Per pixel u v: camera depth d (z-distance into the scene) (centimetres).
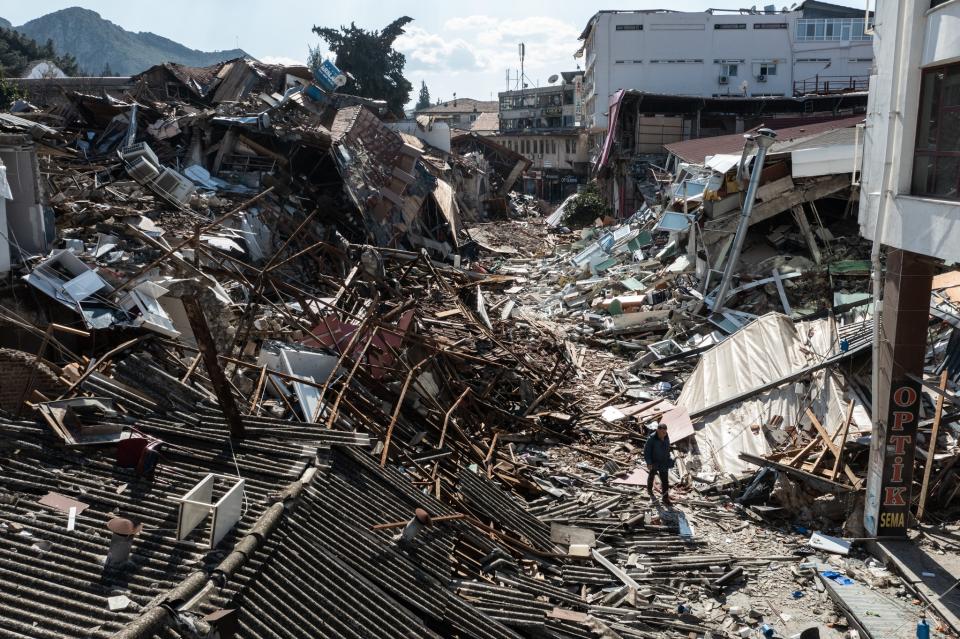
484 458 1341
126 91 3656
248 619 623
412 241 3016
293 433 905
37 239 1424
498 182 5928
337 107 3866
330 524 798
